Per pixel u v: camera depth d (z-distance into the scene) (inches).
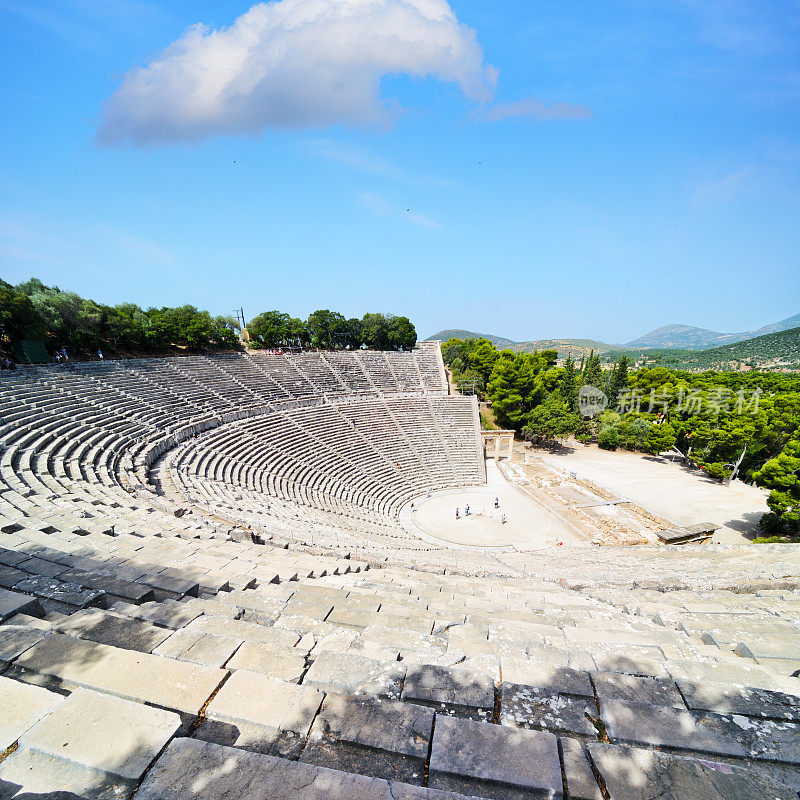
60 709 177.2
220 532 661.9
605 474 2228.1
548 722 209.8
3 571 364.5
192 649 242.8
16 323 1454.2
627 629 368.2
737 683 254.4
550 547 1369.3
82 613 273.7
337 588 433.4
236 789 151.2
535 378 2817.4
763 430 2046.0
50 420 1072.8
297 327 3142.2
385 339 3435.0
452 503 1777.8
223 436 1487.5
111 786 153.1
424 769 177.8
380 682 227.3
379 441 2050.9
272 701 200.7
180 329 2284.7
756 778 170.6
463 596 456.1
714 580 696.4
